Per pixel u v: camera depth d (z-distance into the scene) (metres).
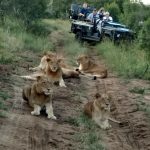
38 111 11.69
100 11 32.53
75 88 16.12
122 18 36.78
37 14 30.89
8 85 14.11
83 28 30.78
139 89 16.94
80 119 11.87
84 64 19.66
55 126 10.98
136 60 22.64
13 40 22.80
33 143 9.47
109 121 12.52
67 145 9.80
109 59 24.00
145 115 13.38
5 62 17.88
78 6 36.34
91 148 9.92
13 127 10.21
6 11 29.69
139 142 11.14
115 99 15.11
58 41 31.20
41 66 17.47
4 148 8.82
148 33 24.38
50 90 11.58
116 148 10.41
